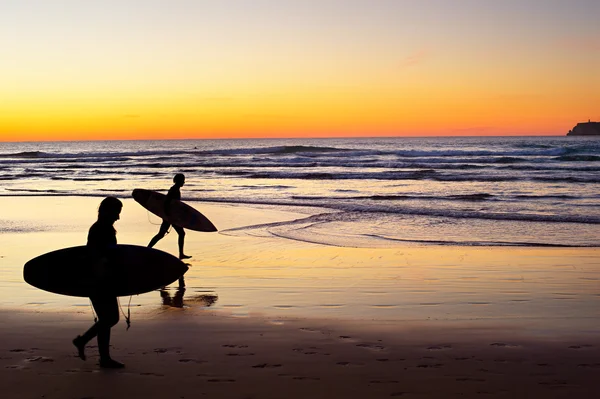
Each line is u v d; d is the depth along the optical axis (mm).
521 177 27969
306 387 3961
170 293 7211
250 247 11000
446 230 13094
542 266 9016
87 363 4496
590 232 12703
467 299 6836
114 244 4484
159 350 4848
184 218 10016
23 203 18719
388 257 9898
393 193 21734
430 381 4074
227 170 36344
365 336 5266
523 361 4523
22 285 7582
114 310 4457
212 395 3824
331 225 13852
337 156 53812
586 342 5051
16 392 3895
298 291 7293
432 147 85562
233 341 5113
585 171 31703
